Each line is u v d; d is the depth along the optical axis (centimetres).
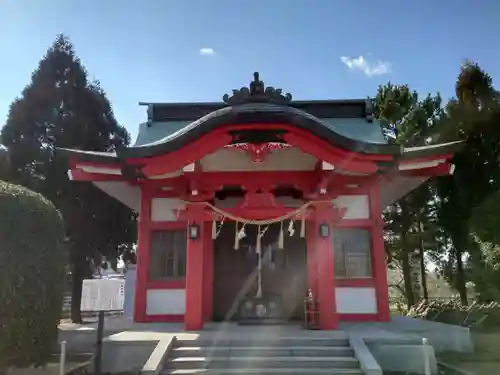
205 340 953
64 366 848
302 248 1403
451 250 2217
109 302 865
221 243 1416
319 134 1041
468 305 1916
